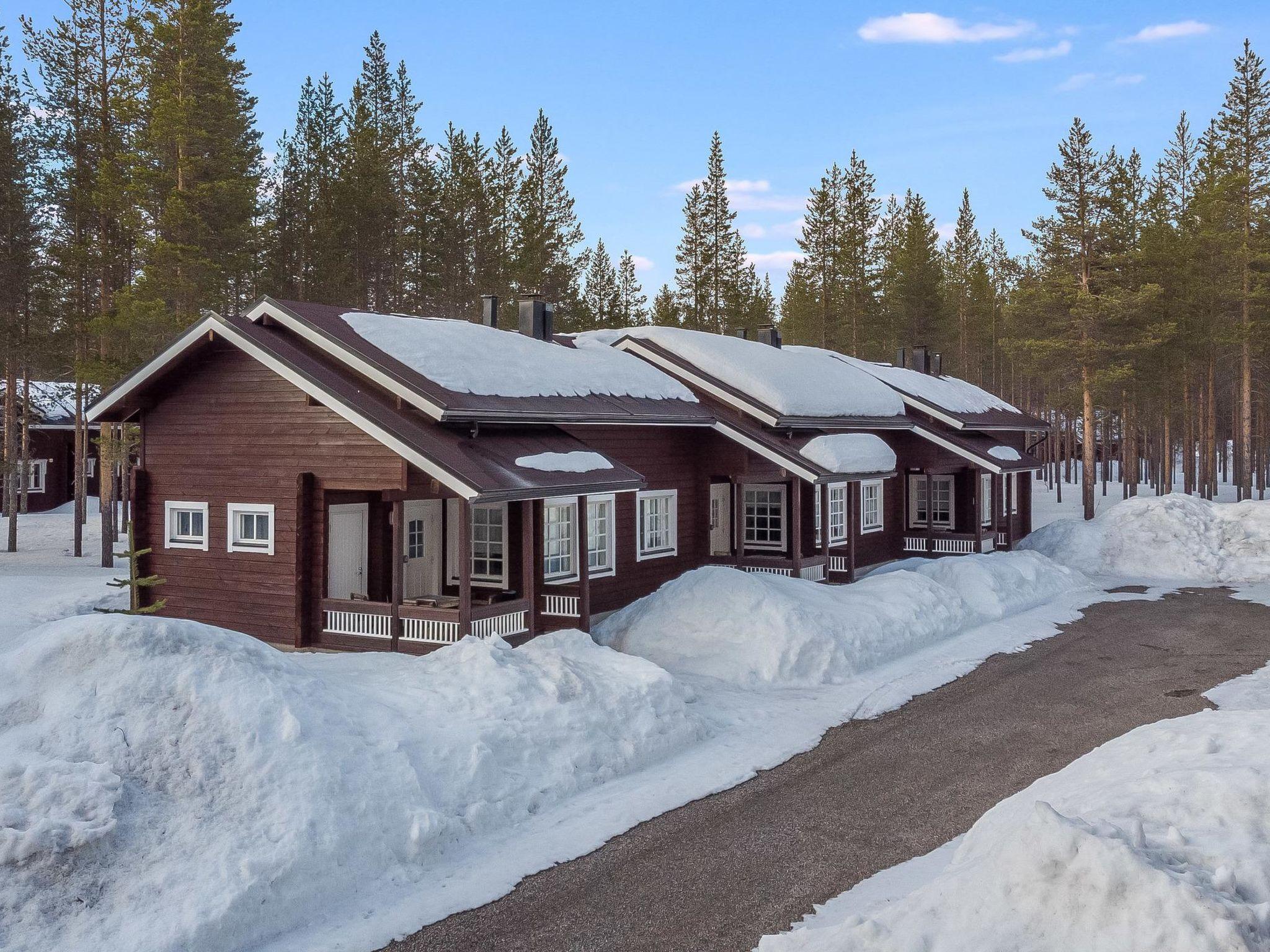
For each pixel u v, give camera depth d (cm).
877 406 2725
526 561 1572
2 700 862
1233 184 4144
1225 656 1717
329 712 939
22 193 3175
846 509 2436
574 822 948
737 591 1662
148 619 952
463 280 4953
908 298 5628
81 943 666
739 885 810
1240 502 2962
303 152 5069
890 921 629
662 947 708
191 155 3130
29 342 3156
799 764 1145
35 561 3039
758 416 2245
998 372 7200
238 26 3994
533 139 5234
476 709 1060
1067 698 1440
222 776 822
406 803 871
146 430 1723
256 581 1623
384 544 1750
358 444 1538
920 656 1714
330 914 757
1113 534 2919
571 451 1761
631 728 1146
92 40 3325
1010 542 3019
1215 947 521
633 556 2048
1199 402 5259
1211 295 4188
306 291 4425
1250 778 725
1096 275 3891
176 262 2972
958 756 1165
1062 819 633
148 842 754
